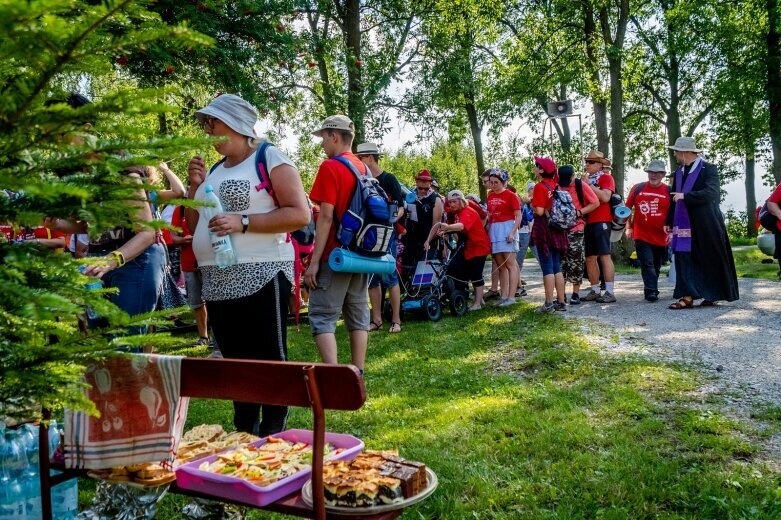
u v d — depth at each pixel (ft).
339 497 7.22
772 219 39.14
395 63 68.03
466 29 75.10
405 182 148.66
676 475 12.57
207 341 25.63
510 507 11.71
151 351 8.63
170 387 7.88
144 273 13.46
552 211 30.63
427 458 13.87
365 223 16.69
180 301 16.49
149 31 3.80
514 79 79.25
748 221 120.06
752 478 12.21
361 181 16.83
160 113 4.10
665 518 11.12
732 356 20.61
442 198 33.24
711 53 91.91
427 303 31.68
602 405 16.96
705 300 29.81
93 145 4.21
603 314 29.37
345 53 49.32
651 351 21.91
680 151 29.19
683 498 11.71
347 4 57.06
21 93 3.74
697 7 84.33
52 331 4.94
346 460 8.54
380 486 7.29
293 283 13.21
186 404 8.32
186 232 22.68
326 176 16.60
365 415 17.44
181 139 4.34
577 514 11.28
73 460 8.19
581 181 32.27
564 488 12.32
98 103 3.92
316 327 16.81
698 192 28.73
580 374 19.98
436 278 32.50
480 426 15.85
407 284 32.68
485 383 19.98
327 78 55.77
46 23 3.47
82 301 4.53
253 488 7.60
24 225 4.19
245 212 12.50
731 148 103.45
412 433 15.72
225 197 12.52
